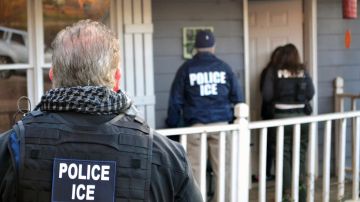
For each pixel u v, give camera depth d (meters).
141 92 5.25
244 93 5.89
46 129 1.62
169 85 5.62
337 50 6.32
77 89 1.64
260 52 6.21
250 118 6.18
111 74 1.72
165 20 5.59
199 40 4.88
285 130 5.14
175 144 1.74
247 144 3.97
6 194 1.59
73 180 1.58
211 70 4.84
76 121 1.64
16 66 4.85
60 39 1.71
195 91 4.81
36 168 1.58
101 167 1.60
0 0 4.79
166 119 5.14
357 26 6.38
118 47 1.78
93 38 1.71
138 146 1.64
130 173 1.61
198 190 1.76
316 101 6.22
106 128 1.64
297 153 4.23
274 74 5.52
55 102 1.65
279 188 4.17
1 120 4.88
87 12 5.05
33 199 1.58
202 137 3.81
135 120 1.70
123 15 5.16
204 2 5.71
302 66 5.52
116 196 1.59
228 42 5.81
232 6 5.81
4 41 4.83
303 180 5.26
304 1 6.25
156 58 5.58
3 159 1.61
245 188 3.99
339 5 6.29
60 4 4.96
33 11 4.87
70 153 1.60
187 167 1.71
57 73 1.70
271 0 6.22
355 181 4.72
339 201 4.66
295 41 6.27
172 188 1.67
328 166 4.46
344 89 6.38
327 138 4.43
